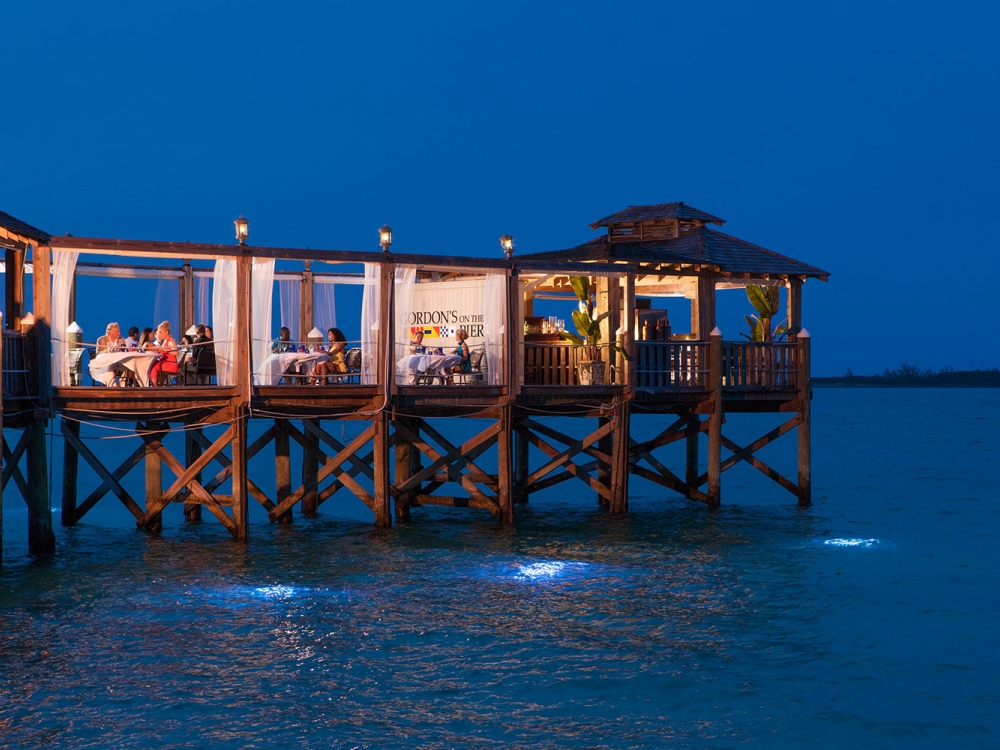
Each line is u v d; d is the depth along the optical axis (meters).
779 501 31.11
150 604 16.92
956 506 29.94
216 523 24.80
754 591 18.38
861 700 13.27
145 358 20.14
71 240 18.91
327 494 25.94
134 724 12.17
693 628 16.08
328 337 24.36
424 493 26.97
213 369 21.84
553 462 25.59
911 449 55.25
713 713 12.83
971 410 121.12
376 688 13.41
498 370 23.20
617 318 25.23
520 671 14.07
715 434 25.91
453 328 24.53
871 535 24.31
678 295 28.11
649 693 13.40
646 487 34.28
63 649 14.65
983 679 14.03
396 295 22.80
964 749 11.95
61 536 22.83
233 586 18.14
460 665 14.25
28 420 19.34
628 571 19.77
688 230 27.70
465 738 12.02
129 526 24.72
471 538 22.88
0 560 19.33
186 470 21.73
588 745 11.91
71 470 24.27
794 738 12.17
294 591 17.83
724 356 26.02
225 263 20.39
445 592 17.89
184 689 13.23
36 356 19.05
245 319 20.09
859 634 15.89
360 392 21.48
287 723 12.29
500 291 22.94
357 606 16.94
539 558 20.80
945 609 17.31
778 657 14.81
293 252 20.50
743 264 26.05
